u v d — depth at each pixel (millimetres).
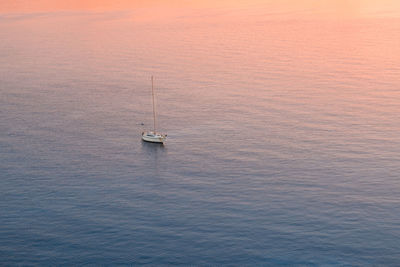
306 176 114375
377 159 120875
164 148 132125
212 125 145375
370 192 106812
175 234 94562
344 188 108875
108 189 111938
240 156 125500
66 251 90250
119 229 96438
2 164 124250
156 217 100250
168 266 86312
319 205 102625
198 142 135000
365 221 96750
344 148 127125
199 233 94625
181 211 102250
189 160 124875
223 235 93875
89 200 107188
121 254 89250
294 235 93312
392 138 131500
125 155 128875
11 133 143375
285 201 104625
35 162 125250
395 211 99688
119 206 104625
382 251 88375
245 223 97438
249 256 88188
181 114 154250
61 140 138375
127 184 114062
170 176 117188
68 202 106500
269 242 91500
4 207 104812
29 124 149875
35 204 105875
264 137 135375
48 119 153500
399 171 114875
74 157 127938
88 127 147250
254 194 107812
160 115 154125
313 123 142625
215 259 87750
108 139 138875
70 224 98375
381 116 145625
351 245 90125
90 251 90250
